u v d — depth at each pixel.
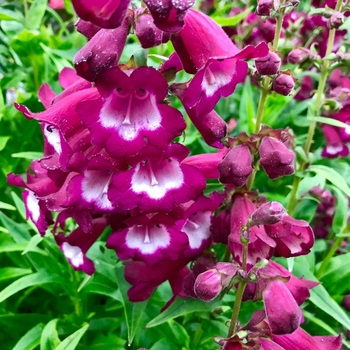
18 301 0.20
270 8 0.15
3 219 0.20
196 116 0.13
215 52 0.12
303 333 0.13
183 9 0.10
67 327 0.19
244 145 0.14
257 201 0.15
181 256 0.15
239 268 0.12
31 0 0.33
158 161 0.13
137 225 0.14
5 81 0.26
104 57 0.11
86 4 0.10
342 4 0.19
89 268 0.17
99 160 0.12
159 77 0.11
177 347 0.17
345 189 0.17
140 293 0.15
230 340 0.12
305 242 0.14
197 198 0.14
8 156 0.24
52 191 0.15
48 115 0.12
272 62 0.13
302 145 0.26
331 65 0.19
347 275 0.20
